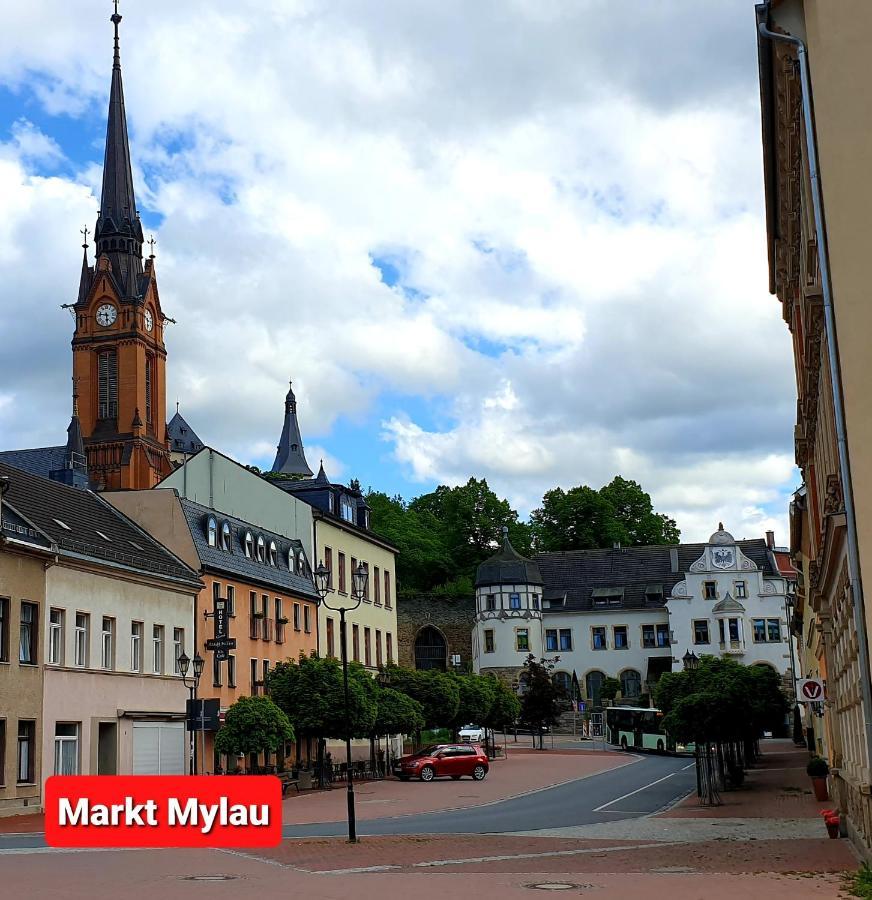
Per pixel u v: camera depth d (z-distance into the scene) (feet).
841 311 54.44
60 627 126.41
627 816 108.27
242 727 141.28
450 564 416.46
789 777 151.02
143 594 145.48
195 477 215.51
